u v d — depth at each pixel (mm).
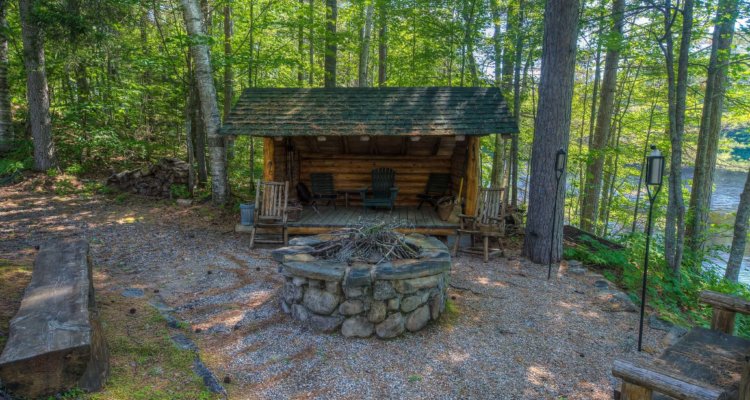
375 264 4062
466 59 11148
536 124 6422
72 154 11500
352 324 3832
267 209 7137
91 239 6668
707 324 5230
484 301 4836
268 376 3182
